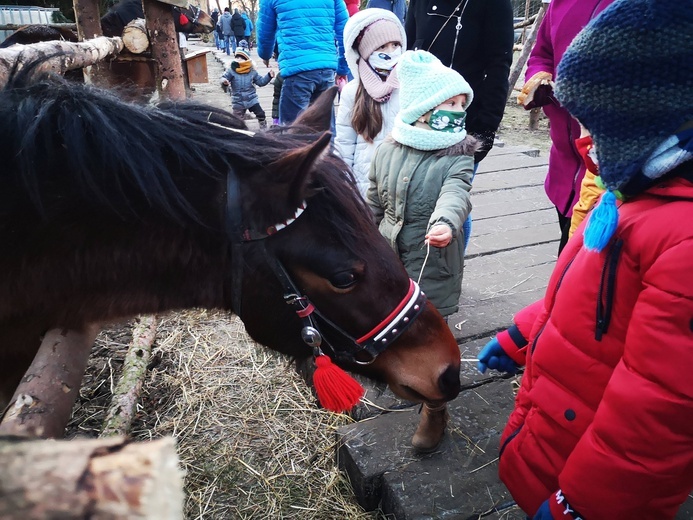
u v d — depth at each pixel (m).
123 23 4.87
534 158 5.60
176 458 0.39
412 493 1.69
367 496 1.79
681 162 0.90
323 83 4.38
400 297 1.27
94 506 0.34
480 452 1.85
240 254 1.15
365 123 2.39
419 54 1.90
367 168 2.47
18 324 1.26
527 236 3.66
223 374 2.40
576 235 1.27
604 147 0.95
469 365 2.30
